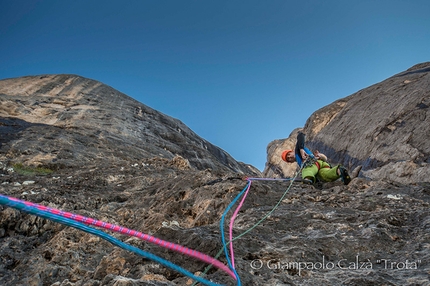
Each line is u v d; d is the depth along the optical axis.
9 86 31.48
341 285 2.73
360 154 12.12
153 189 7.73
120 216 6.18
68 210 6.19
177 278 3.01
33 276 3.95
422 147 9.62
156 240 2.17
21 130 19.42
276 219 4.39
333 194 5.60
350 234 3.82
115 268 3.25
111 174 10.23
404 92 12.55
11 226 5.57
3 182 9.29
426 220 4.06
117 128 24.53
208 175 7.05
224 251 3.21
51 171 14.44
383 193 5.46
